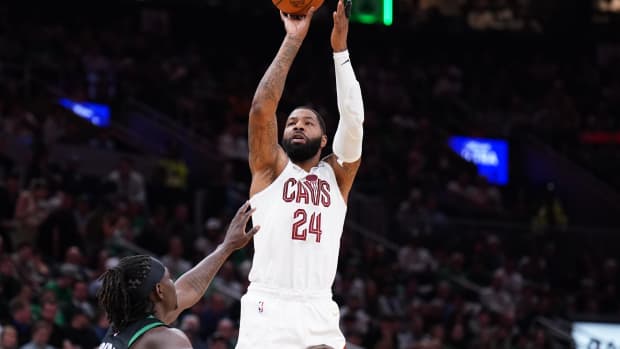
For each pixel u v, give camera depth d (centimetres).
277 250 662
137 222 2077
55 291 1600
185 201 2352
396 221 2569
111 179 2272
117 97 2886
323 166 691
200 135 2925
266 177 677
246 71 3322
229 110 3058
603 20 3862
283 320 654
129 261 605
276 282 661
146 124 2870
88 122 2709
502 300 2244
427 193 2842
